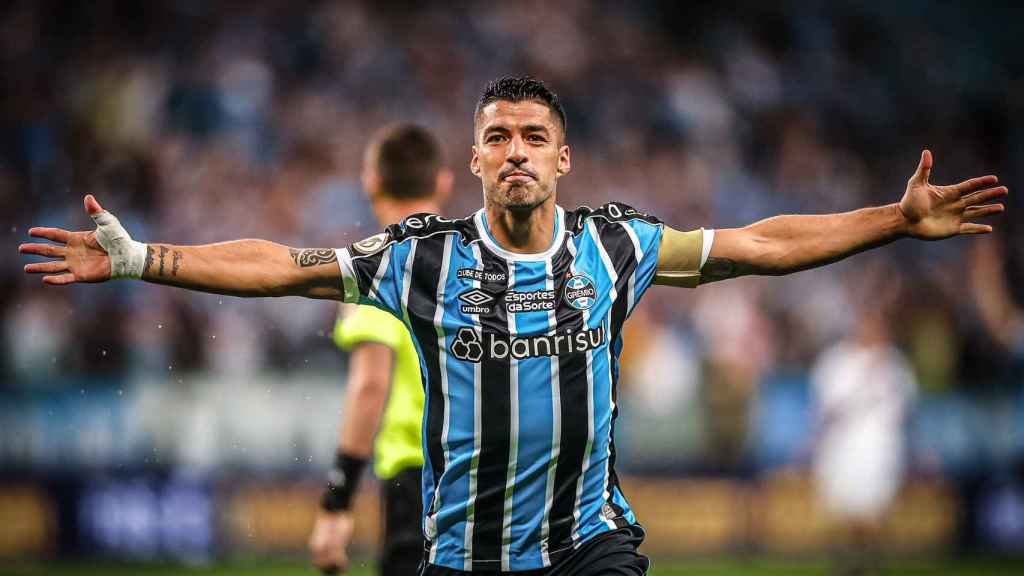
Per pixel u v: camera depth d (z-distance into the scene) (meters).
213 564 39.00
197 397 41.59
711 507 45.97
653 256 14.37
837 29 77.00
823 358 52.41
